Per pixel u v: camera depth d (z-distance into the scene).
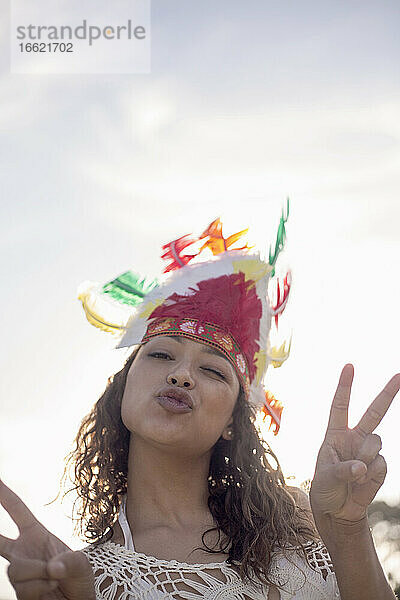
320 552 3.04
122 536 2.93
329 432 2.62
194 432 2.90
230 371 3.04
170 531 2.91
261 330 3.23
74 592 2.27
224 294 3.13
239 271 3.20
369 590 2.59
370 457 2.54
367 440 2.56
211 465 3.20
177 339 3.03
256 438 3.24
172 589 2.71
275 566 2.93
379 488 2.54
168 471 2.96
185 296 3.10
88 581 2.28
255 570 2.85
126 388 3.02
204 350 3.03
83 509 3.22
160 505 2.96
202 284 3.14
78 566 2.26
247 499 3.08
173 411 2.86
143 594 2.69
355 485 2.54
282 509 3.17
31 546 2.32
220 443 3.22
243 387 3.17
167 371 2.98
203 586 2.74
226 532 2.98
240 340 3.13
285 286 3.52
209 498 3.08
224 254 3.27
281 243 3.49
